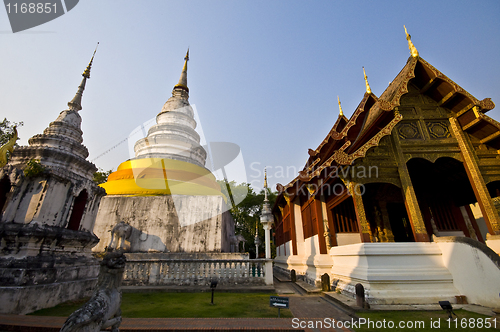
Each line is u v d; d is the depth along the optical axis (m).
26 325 4.37
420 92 9.03
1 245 6.07
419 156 8.15
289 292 8.97
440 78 8.27
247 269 9.60
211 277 9.42
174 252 11.81
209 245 12.08
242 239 20.08
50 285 6.07
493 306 5.62
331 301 7.39
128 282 9.24
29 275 5.71
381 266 6.88
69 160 7.77
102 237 12.36
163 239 12.20
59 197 7.07
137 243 12.06
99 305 2.99
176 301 7.04
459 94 8.16
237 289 8.62
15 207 6.45
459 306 5.98
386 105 7.87
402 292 6.48
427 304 6.21
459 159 8.12
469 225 10.48
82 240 7.62
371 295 6.43
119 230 11.32
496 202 8.40
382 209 11.01
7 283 5.45
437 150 8.20
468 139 8.27
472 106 8.01
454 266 6.64
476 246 6.09
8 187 6.84
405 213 12.66
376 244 7.11
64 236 6.88
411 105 8.85
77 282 7.03
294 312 6.00
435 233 9.82
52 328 4.30
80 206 7.95
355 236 10.52
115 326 3.43
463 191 10.60
